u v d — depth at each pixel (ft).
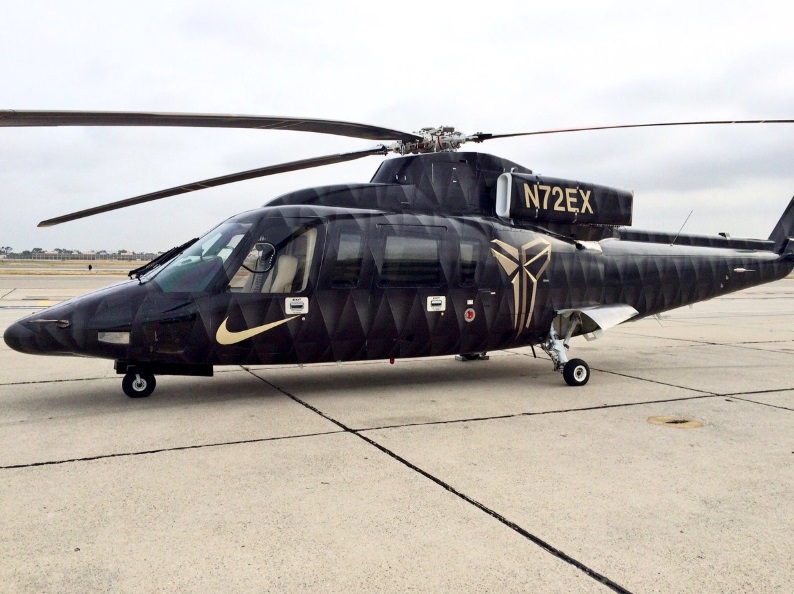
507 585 10.01
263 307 22.43
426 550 11.22
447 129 27.37
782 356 37.73
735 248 35.99
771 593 9.84
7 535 11.71
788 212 37.78
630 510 13.15
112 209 25.39
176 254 23.81
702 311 76.23
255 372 30.94
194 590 9.80
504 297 26.76
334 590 9.84
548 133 26.08
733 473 15.62
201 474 15.20
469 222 26.78
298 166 26.86
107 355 21.43
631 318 31.94
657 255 31.99
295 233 23.18
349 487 14.37
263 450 17.25
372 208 25.46
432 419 21.06
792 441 18.61
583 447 17.79
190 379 28.66
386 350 24.76
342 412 22.03
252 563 10.69
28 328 20.98
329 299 23.36
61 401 23.50
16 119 17.67
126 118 18.84
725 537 11.87
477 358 35.63
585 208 29.25
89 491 13.99
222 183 26.17
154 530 11.97
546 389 26.76
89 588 9.83
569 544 11.50
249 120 20.81
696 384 28.17
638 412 22.36
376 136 25.72
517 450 17.42
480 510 13.06
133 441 18.02
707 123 25.52
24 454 16.70
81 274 173.78
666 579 10.25
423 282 25.11
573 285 28.78
